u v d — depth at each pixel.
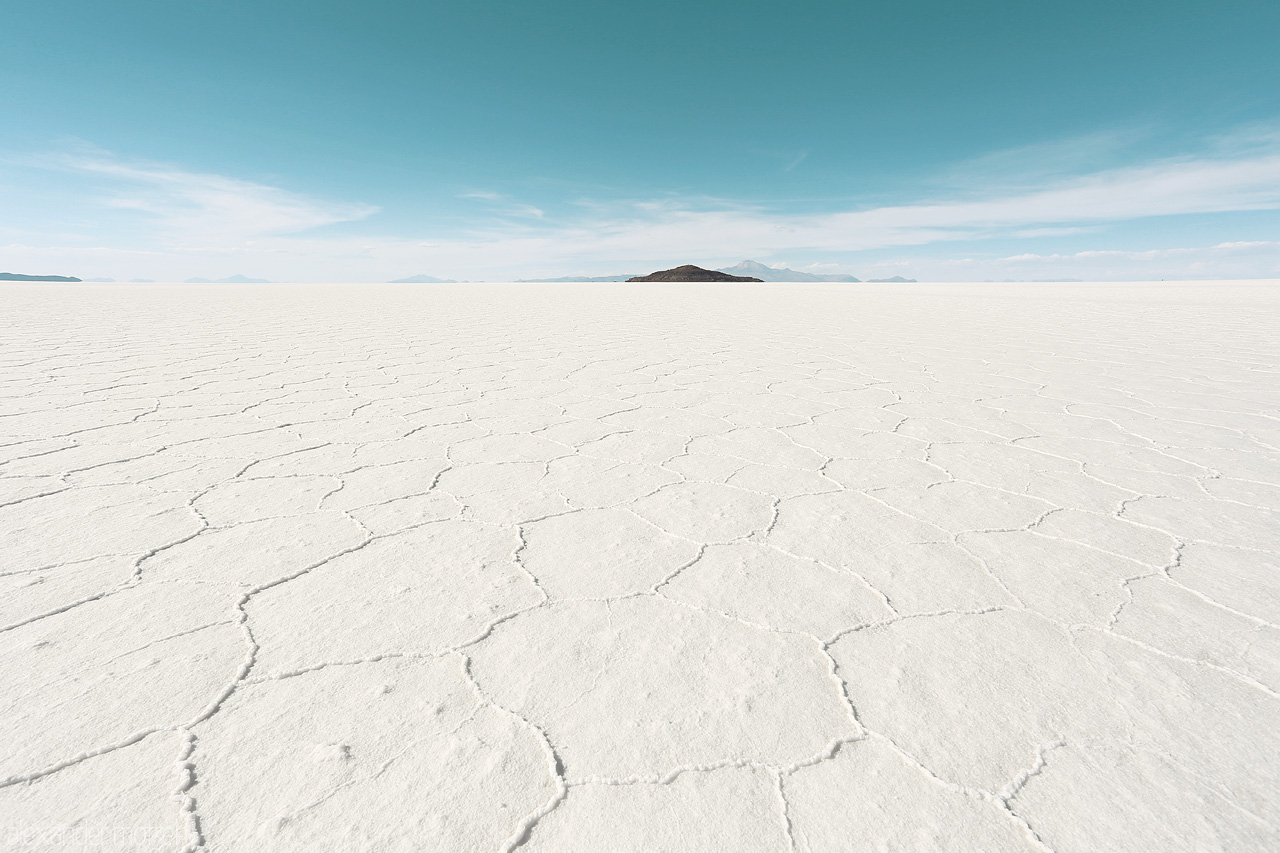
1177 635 1.30
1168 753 0.98
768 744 0.99
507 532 1.82
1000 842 0.83
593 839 0.83
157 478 2.21
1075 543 1.76
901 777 0.93
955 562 1.65
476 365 4.88
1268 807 0.88
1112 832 0.84
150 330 6.85
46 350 5.12
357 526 1.84
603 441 2.81
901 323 8.39
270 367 4.62
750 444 2.78
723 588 1.50
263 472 2.31
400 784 0.91
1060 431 2.97
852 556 1.68
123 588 1.45
